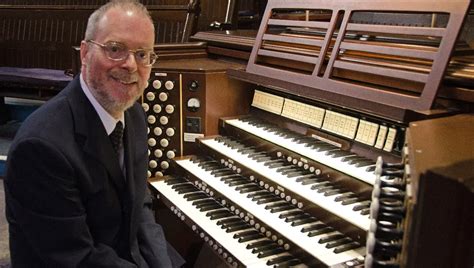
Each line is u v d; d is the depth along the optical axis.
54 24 4.34
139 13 1.69
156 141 2.48
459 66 1.61
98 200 1.68
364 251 1.58
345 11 1.90
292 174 1.96
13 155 1.54
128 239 1.80
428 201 0.84
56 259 1.60
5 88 4.41
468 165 0.88
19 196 1.56
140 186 1.86
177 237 2.64
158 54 2.66
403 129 1.69
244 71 2.32
